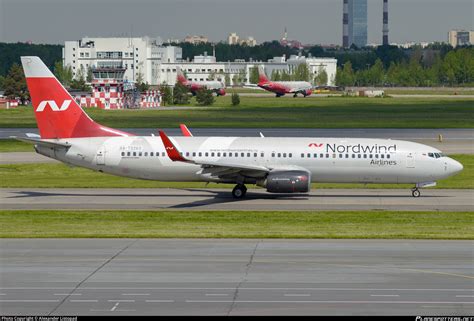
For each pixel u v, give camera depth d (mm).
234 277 121688
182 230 161500
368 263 131375
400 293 112688
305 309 105062
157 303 107875
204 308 105562
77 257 135500
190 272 124875
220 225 167750
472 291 113812
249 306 106438
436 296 111188
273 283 118250
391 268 127875
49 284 117375
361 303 107875
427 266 129250
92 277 121500
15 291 113500
